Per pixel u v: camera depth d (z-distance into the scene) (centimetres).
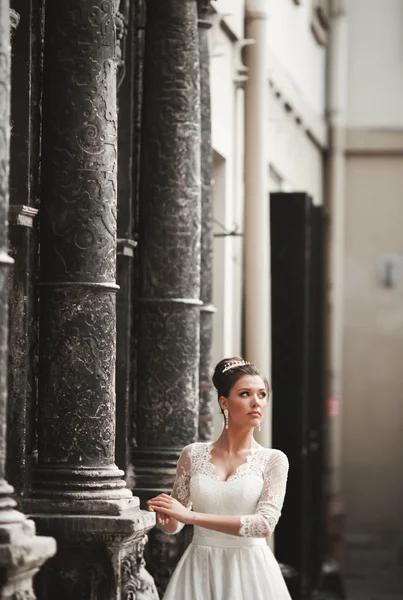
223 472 734
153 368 1056
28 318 870
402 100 2619
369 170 2603
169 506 704
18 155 877
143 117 1065
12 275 867
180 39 1061
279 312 1499
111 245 873
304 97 2133
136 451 1055
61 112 866
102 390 866
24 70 879
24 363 867
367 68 2628
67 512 848
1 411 671
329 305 2514
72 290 859
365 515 2595
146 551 1037
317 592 1791
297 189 2064
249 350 1443
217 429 1394
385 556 2555
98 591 848
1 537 664
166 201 1056
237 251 1481
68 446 860
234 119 1469
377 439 2602
